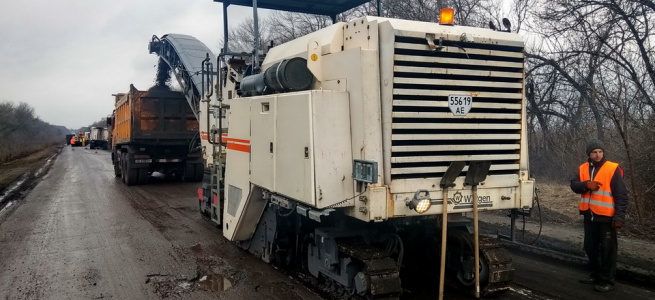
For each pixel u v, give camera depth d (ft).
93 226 29.91
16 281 19.45
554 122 40.09
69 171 71.41
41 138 260.62
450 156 14.85
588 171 18.13
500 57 15.35
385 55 14.21
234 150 21.59
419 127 14.38
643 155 28.17
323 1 24.54
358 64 14.35
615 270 17.53
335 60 15.56
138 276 19.99
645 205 27.27
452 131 14.83
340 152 14.69
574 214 28.14
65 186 51.34
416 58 14.25
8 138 163.22
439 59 14.51
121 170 55.72
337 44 15.93
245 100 20.13
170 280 19.49
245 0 24.48
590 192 17.94
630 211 27.48
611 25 35.04
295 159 15.56
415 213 14.46
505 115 15.56
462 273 17.42
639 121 29.66
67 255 23.26
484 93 15.20
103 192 45.55
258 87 19.02
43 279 19.67
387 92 14.11
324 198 14.43
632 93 32.27
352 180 14.80
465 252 17.25
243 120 20.34
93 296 17.71
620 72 32.65
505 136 15.57
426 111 14.49
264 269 20.74
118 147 59.06
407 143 14.39
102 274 20.29
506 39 15.30
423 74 14.39
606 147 30.68
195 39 47.52
